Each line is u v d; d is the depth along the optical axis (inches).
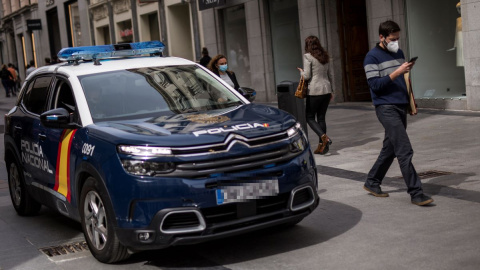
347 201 274.2
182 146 197.9
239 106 245.0
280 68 770.8
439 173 308.3
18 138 291.0
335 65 669.9
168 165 196.7
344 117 562.9
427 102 559.5
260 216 202.7
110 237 209.6
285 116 225.6
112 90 247.9
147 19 1125.1
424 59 567.2
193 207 195.3
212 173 197.2
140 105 243.0
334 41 669.3
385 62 261.7
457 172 306.2
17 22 1840.6
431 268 185.9
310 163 216.7
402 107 262.2
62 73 265.4
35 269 220.5
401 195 275.4
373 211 254.8
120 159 202.4
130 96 246.2
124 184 199.6
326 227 239.6
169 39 1033.5
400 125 259.8
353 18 673.0
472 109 511.2
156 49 293.3
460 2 513.3
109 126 222.7
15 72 1577.3
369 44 613.6
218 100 251.3
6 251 247.0
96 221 219.5
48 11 1593.3
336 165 354.3
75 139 231.5
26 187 290.4
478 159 329.1
